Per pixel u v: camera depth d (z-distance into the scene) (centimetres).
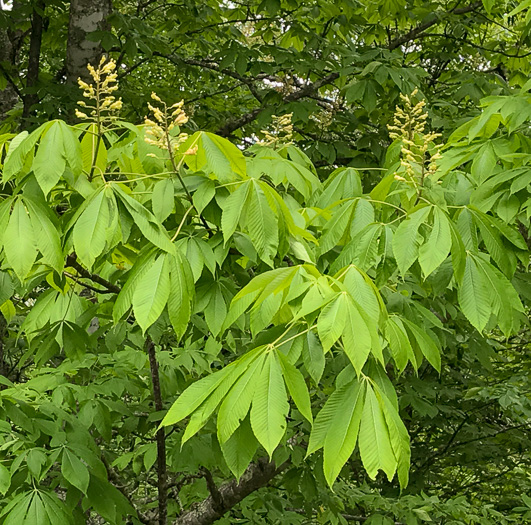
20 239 165
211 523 392
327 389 333
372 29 666
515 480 638
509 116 247
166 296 163
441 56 645
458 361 624
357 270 150
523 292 307
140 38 570
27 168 184
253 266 247
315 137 595
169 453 316
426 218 179
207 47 677
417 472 600
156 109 178
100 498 260
